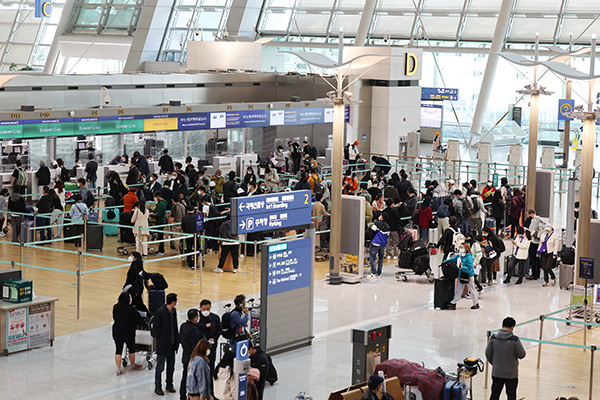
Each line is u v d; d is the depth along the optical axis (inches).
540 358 568.4
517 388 509.7
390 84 1419.8
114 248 864.9
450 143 1417.3
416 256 765.9
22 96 1133.1
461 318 661.9
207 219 804.6
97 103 1235.9
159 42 1819.6
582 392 505.4
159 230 806.5
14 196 865.5
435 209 916.6
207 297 684.7
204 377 441.1
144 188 935.0
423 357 561.9
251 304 601.6
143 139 1209.4
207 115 1206.3
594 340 619.2
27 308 548.7
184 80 1359.5
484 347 587.2
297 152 1245.7
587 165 713.6
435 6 1632.6
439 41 1621.6
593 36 714.2
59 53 1889.8
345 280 766.5
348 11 1724.9
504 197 979.3
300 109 1320.1
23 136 1017.5
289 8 1785.2
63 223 882.8
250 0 1777.8
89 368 521.0
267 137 1382.9
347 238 767.7
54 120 1047.0
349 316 658.2
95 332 592.7
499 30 1524.4
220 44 1521.9
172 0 1829.5
